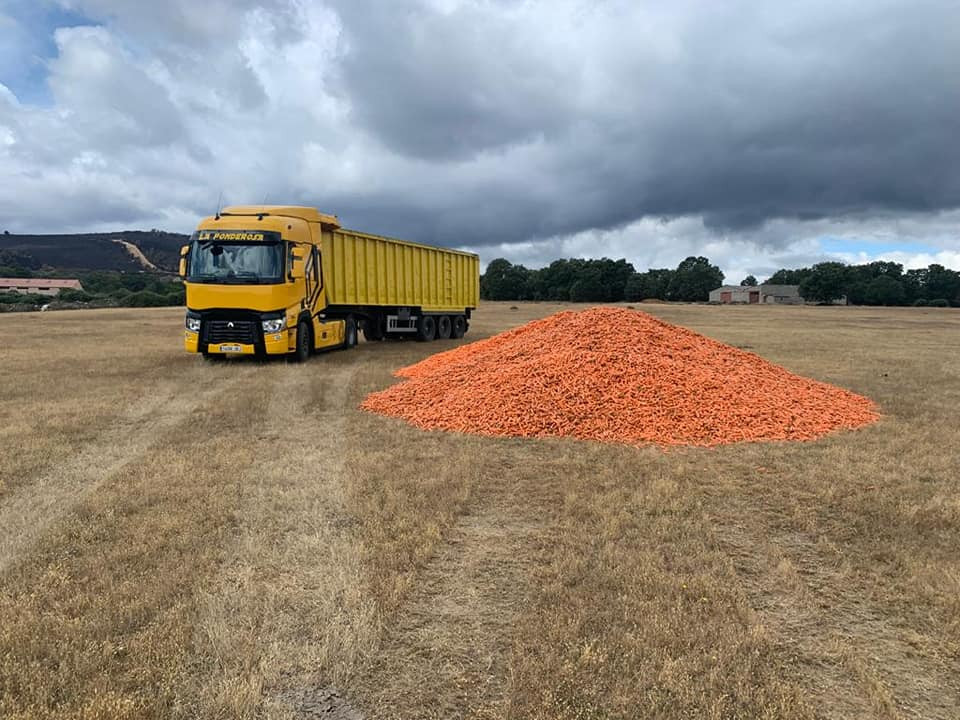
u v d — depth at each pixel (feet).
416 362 52.16
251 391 37.83
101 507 18.11
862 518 17.69
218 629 11.80
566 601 12.94
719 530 16.97
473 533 16.62
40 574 14.10
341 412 32.19
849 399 35.22
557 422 27.68
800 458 23.65
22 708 9.66
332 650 11.19
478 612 12.65
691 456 23.79
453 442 25.95
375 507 18.04
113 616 12.23
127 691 10.17
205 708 9.78
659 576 13.92
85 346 66.90
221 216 50.26
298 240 50.16
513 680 10.44
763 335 96.99
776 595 13.52
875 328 118.32
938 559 15.23
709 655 11.12
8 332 86.99
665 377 31.01
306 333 52.70
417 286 73.97
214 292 47.70
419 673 10.75
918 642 11.83
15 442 25.39
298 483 20.43
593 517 17.58
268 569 14.30
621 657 11.09
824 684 10.59
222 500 18.69
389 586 13.46
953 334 101.65
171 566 14.35
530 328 43.65
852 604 13.20
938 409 34.06
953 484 20.83
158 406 33.40
